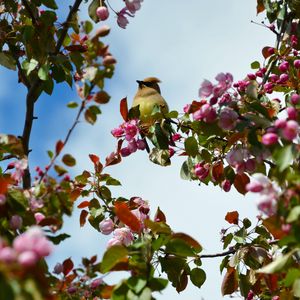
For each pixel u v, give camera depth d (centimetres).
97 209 1348
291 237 807
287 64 1401
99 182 1373
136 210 1220
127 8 1162
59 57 1092
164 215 1180
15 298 567
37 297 573
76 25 1122
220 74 1023
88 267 946
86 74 901
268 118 1020
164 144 1364
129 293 869
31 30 1119
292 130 882
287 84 1380
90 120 902
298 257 939
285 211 780
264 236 1323
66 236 886
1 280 571
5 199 881
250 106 1027
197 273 1227
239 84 1109
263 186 793
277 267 853
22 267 571
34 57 1102
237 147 1080
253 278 1277
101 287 948
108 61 897
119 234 1151
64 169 905
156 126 1371
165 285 883
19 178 920
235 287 1293
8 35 1295
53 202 898
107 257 901
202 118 1030
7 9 1320
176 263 1203
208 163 1284
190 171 1355
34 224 894
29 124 1043
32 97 1061
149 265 906
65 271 948
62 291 937
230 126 1018
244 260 1288
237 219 1330
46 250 584
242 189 1198
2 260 573
